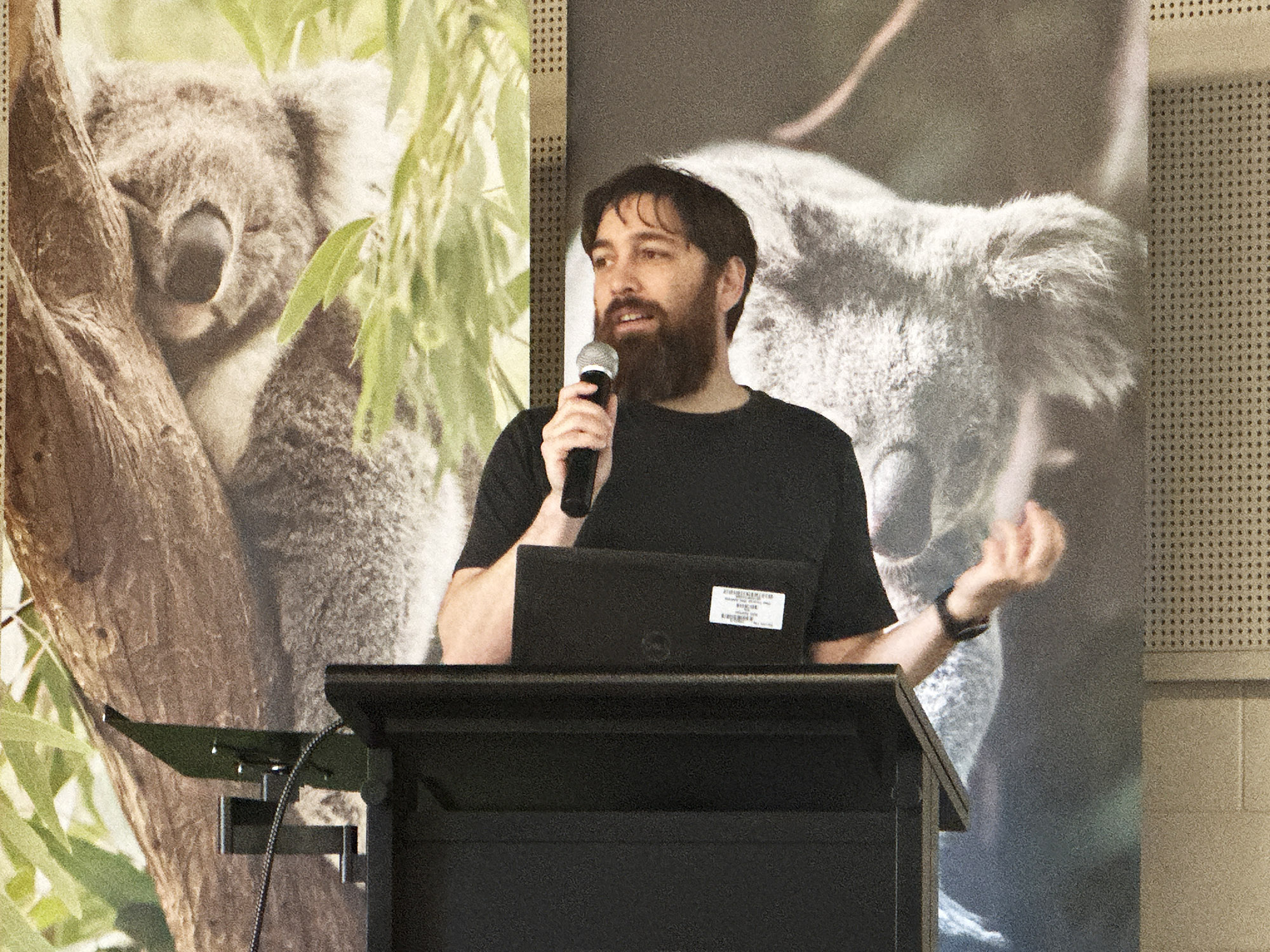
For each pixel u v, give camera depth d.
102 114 4.58
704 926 1.79
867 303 4.13
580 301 4.29
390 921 1.81
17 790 4.43
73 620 4.46
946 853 3.91
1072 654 3.90
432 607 4.24
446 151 4.36
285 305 4.43
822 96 4.20
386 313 4.36
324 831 2.43
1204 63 4.27
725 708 1.73
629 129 4.30
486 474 4.23
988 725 3.92
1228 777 4.10
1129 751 3.84
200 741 2.34
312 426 4.38
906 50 4.16
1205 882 4.09
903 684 1.64
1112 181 4.00
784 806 1.80
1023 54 4.08
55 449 4.52
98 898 4.38
